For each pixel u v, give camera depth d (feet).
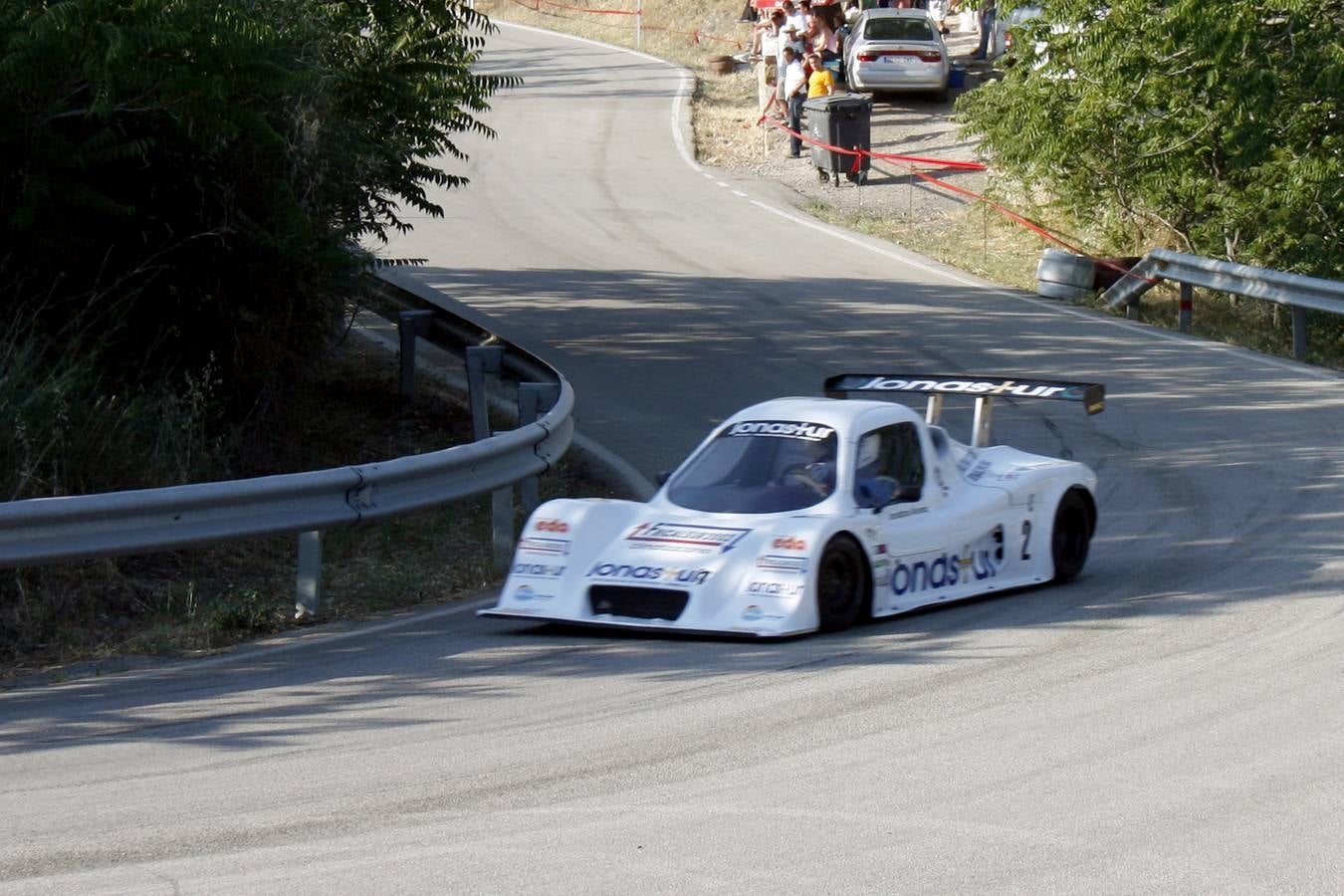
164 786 27.84
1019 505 46.06
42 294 56.95
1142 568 48.39
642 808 26.11
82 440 49.44
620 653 38.45
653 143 173.78
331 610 44.98
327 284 63.21
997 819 25.30
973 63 220.23
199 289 60.13
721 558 39.88
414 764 29.07
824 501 41.42
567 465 65.41
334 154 61.87
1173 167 113.09
